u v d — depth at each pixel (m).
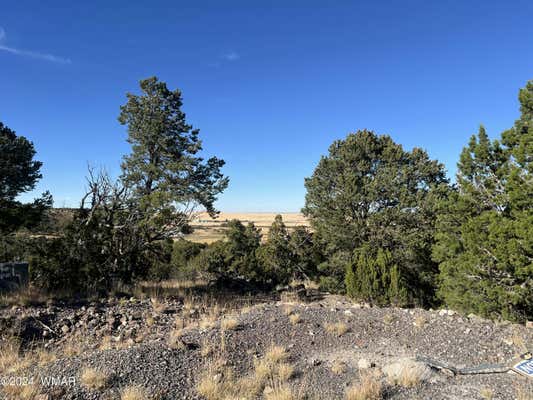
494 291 8.13
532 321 7.94
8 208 12.32
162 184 23.75
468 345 6.32
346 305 10.38
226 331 7.17
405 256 15.20
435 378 5.13
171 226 13.50
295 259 20.42
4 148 20.78
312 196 19.44
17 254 13.14
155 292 11.91
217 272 19.66
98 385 4.74
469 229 8.88
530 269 7.33
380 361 5.89
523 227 7.53
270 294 16.72
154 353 5.85
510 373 5.19
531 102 8.66
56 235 12.29
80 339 7.60
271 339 6.97
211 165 26.48
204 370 5.43
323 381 5.21
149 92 26.14
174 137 26.62
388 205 17.62
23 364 5.76
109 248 12.45
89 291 11.02
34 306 8.99
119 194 12.87
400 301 11.84
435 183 17.72
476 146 9.72
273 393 4.73
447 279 10.27
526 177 8.22
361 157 19.17
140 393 4.54
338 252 18.03
